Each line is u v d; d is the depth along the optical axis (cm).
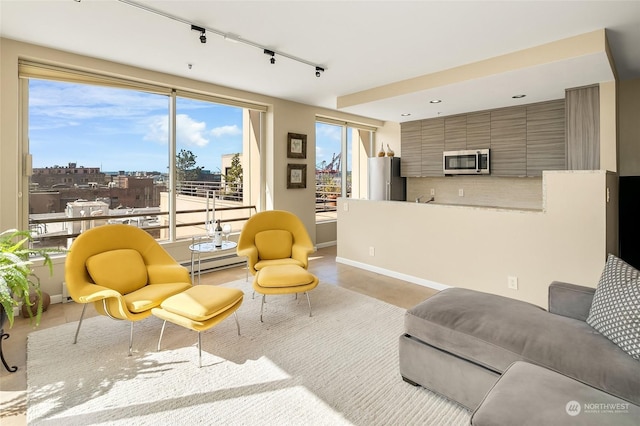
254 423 175
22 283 214
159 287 275
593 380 141
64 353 246
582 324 181
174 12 265
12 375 219
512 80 371
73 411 184
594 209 279
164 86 428
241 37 310
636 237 365
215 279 436
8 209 319
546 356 155
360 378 216
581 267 288
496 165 521
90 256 267
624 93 427
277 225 406
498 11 259
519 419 115
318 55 353
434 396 197
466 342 178
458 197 602
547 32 294
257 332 282
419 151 624
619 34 298
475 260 357
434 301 214
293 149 564
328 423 175
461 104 492
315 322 302
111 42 322
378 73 409
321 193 649
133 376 217
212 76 426
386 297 368
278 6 254
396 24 281
